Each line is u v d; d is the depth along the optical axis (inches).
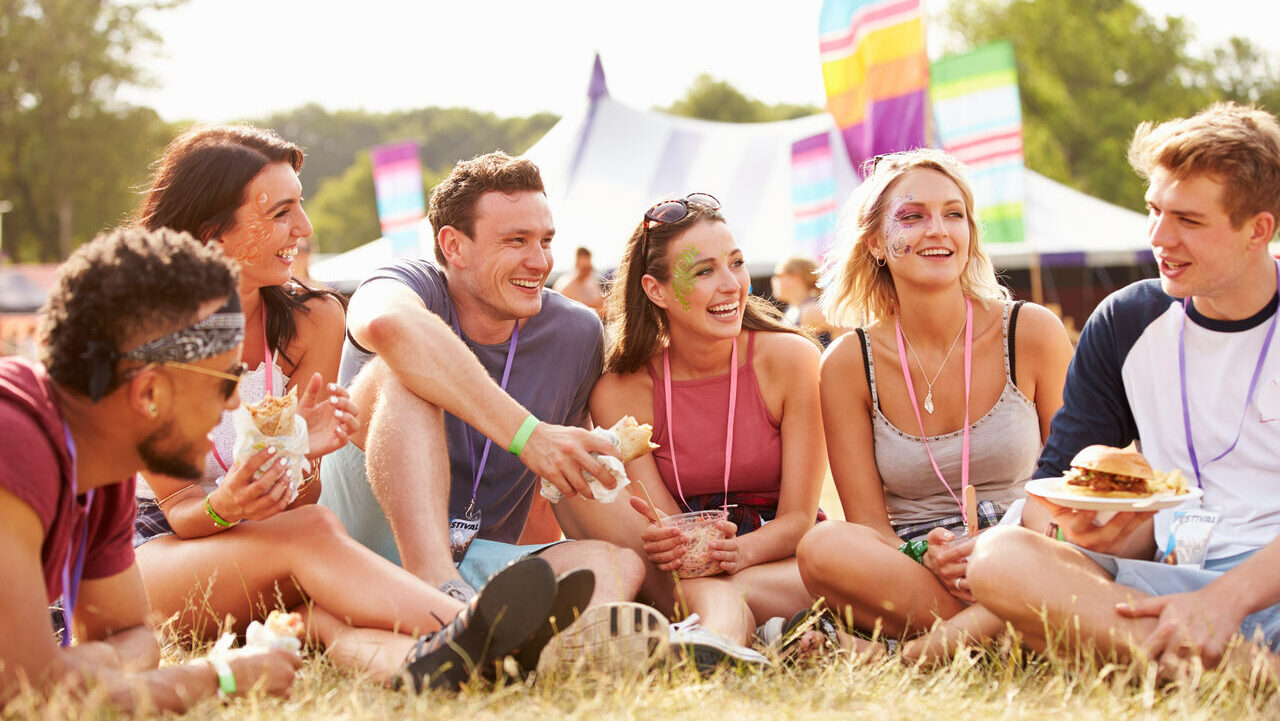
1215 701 87.8
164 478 119.6
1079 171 1635.1
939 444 137.6
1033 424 138.7
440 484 121.5
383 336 122.7
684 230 142.2
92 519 92.7
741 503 147.3
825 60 395.9
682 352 148.3
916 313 139.6
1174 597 94.0
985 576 102.1
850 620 110.1
